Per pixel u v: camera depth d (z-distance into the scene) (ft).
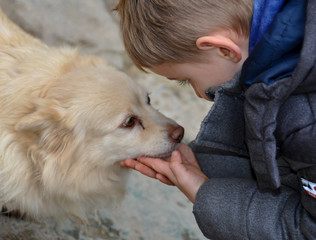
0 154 7.57
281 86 5.16
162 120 8.99
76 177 8.54
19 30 9.57
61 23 14.25
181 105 13.48
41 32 13.98
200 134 7.07
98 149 8.49
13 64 8.17
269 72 5.34
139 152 8.70
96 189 9.20
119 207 10.14
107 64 9.21
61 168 8.07
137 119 8.70
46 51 8.77
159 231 9.85
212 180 6.99
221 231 6.61
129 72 13.91
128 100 8.42
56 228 9.36
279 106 5.40
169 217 10.25
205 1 5.99
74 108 7.79
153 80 13.92
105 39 14.44
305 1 5.33
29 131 7.44
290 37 5.24
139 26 6.58
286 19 5.31
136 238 9.57
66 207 9.13
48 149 7.75
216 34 6.17
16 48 8.53
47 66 8.20
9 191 7.93
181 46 6.38
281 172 7.32
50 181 8.06
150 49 6.67
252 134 5.73
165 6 6.14
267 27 5.75
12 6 13.94
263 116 5.49
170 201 10.69
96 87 8.04
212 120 7.01
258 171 6.00
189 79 7.36
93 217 9.82
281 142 5.88
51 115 7.41
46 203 8.75
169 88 13.85
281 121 5.71
